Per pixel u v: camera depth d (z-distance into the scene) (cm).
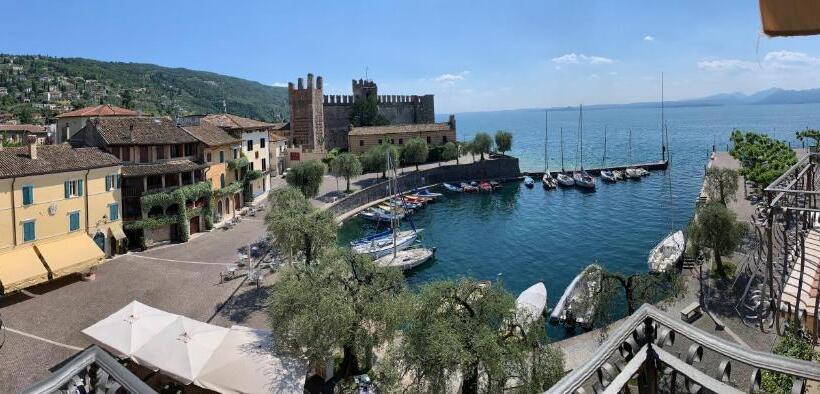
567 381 480
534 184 11369
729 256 4556
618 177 11594
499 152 14375
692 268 4562
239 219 6731
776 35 392
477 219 8206
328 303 2722
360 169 9575
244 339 2748
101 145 5416
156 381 2723
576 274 5453
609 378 524
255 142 8375
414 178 10825
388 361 2611
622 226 7362
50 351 3158
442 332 2373
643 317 569
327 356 2862
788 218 1284
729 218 4144
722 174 6081
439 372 2358
